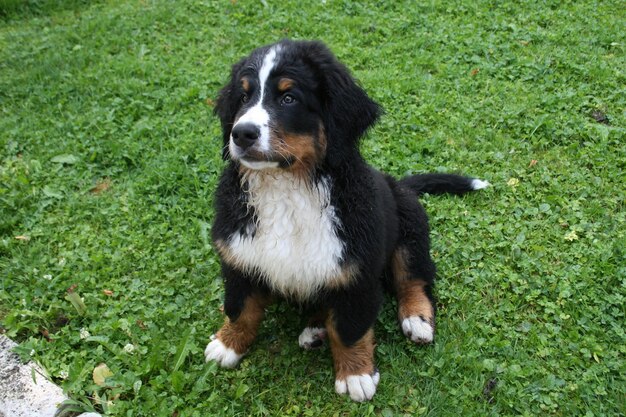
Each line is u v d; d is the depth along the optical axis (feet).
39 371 3.65
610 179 4.83
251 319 3.74
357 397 3.56
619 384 3.59
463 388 3.59
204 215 4.68
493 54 6.13
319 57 3.39
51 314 4.00
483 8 6.89
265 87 3.32
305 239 3.44
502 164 4.98
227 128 3.57
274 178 3.41
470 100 5.61
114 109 5.64
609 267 4.13
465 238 4.46
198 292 4.17
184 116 5.56
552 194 4.74
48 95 5.88
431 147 5.13
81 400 3.55
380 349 3.83
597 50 6.12
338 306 3.53
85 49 6.59
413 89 5.74
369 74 5.88
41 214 4.74
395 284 4.06
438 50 6.24
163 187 4.89
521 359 3.74
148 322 3.97
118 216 4.72
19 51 6.70
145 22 6.94
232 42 6.58
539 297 4.07
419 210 4.06
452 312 4.02
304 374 3.75
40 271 4.29
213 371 3.66
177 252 4.40
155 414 3.50
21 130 5.49
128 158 5.16
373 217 3.51
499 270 4.24
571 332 3.82
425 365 3.73
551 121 5.23
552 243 4.39
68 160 5.17
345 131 3.41
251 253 3.51
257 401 3.59
